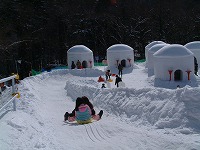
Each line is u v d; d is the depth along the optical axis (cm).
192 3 7775
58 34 5844
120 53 3425
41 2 5519
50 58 5622
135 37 5903
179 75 2298
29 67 4606
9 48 4334
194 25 6034
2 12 4728
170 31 5978
